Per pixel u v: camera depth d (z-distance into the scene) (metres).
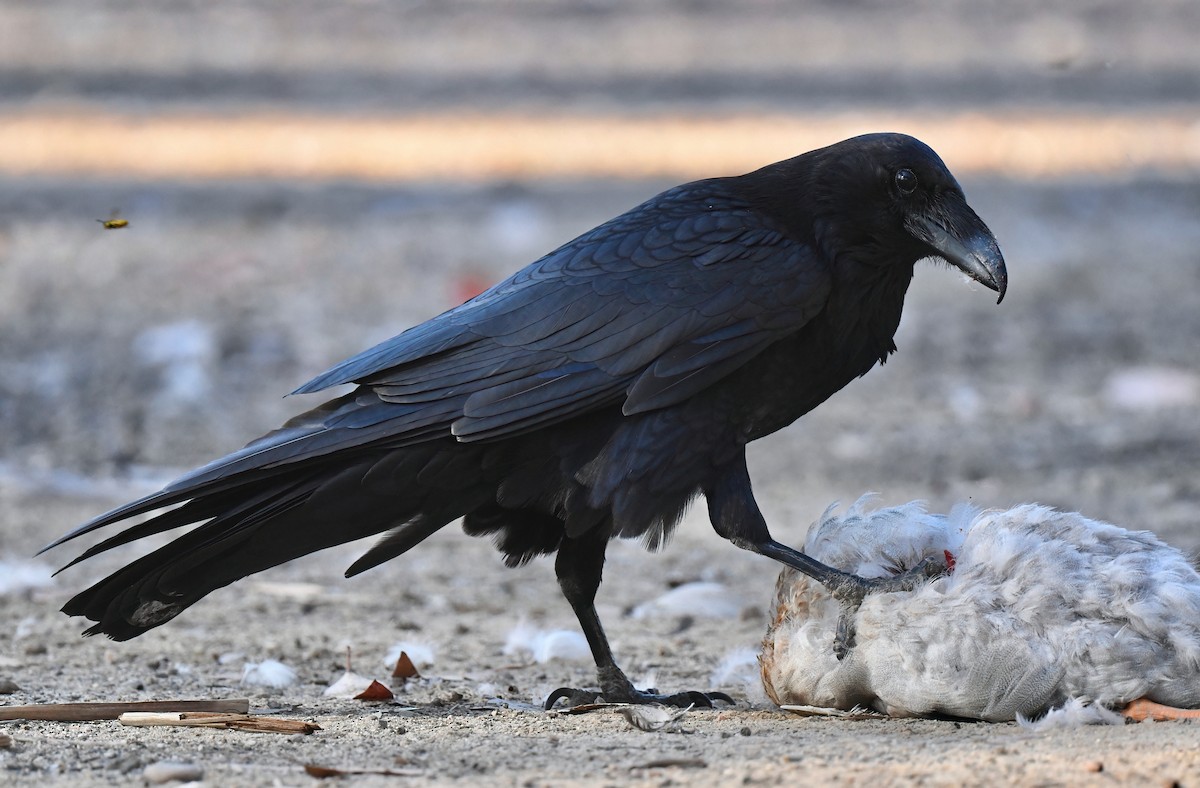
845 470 15.20
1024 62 46.12
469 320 7.92
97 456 15.65
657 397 7.79
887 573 7.53
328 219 28.55
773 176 8.27
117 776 6.50
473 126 38.16
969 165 33.16
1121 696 6.93
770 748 6.79
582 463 7.89
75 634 10.11
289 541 7.82
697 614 10.92
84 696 8.45
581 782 6.25
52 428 16.70
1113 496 13.84
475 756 6.76
